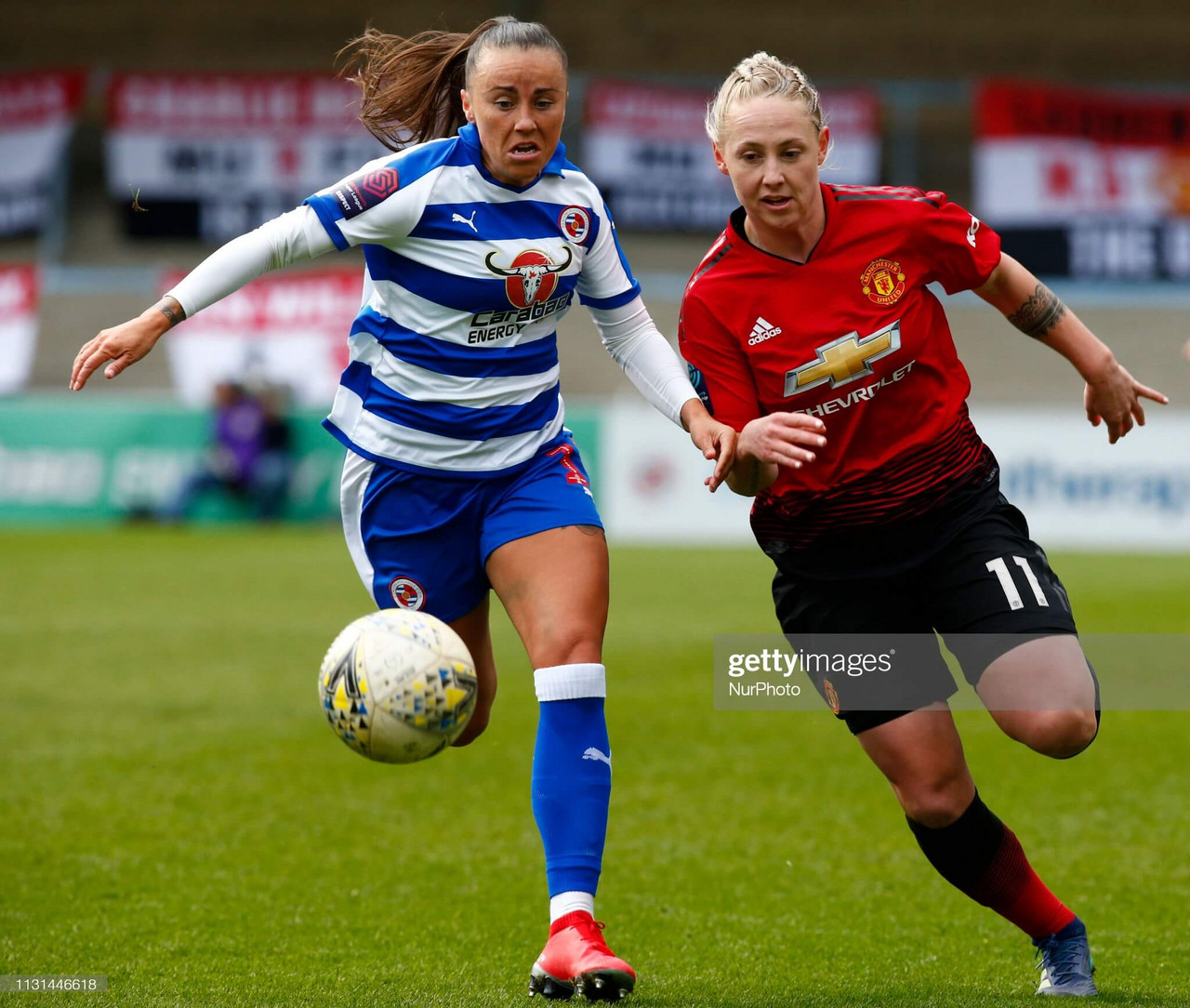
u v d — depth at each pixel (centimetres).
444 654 1234
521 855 1869
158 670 3203
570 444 1424
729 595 4325
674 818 2048
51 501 6575
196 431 6556
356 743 1235
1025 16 9531
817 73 9688
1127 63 9538
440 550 1404
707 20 9762
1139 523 5675
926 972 1393
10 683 3064
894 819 2042
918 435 1340
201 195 9131
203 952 1438
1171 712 2750
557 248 1336
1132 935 1516
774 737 2575
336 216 1304
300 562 5216
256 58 9969
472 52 1302
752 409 1352
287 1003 1230
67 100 9369
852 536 1348
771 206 1270
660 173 8725
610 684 3038
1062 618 1275
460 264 1318
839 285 1309
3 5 9950
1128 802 2112
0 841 1900
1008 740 2561
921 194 1340
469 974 1363
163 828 1978
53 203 9338
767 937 1524
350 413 1420
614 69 9812
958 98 9525
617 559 5322
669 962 1432
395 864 1819
